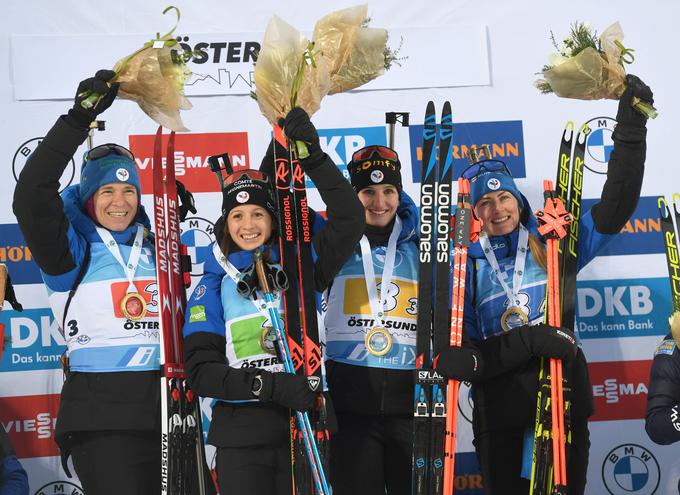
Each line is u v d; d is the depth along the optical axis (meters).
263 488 12.05
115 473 12.74
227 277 12.83
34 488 16.41
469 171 14.45
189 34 17.19
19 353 16.53
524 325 13.13
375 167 13.99
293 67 12.75
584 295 17.36
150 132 17.14
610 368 17.31
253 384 11.92
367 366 13.24
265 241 12.94
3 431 13.93
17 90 16.89
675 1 17.75
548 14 17.64
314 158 12.27
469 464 16.94
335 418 12.59
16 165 16.83
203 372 12.18
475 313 13.76
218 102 17.23
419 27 17.48
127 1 17.12
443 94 17.52
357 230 12.59
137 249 13.78
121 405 12.96
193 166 17.14
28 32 16.97
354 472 12.98
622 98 13.56
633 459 17.20
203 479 13.34
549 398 12.91
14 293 15.23
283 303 12.66
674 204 15.20
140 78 12.66
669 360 14.60
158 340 13.45
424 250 13.66
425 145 14.25
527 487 13.09
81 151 17.00
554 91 13.89
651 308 17.44
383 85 17.45
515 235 13.84
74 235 13.36
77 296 13.42
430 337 13.34
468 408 16.98
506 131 17.52
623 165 13.50
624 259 17.45
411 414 13.28
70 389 13.20
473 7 17.59
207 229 17.12
